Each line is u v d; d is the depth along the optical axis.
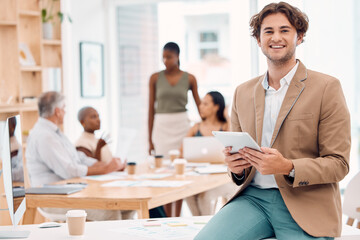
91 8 6.83
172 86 5.25
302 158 2.20
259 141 2.36
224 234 2.23
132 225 2.50
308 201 2.24
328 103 2.23
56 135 4.01
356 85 6.54
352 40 6.43
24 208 2.50
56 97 4.00
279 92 2.36
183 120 5.28
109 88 7.18
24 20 5.70
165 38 7.60
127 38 7.35
